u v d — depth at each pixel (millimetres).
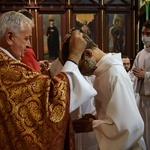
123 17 6168
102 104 1511
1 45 1285
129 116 1365
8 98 1199
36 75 1241
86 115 1638
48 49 6051
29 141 1191
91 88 1364
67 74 1314
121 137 1377
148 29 3271
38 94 1209
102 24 6102
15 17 1271
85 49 1448
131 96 1412
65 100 1254
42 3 5941
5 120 1207
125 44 6176
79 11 6051
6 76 1219
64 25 6043
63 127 1247
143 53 3381
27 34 1298
